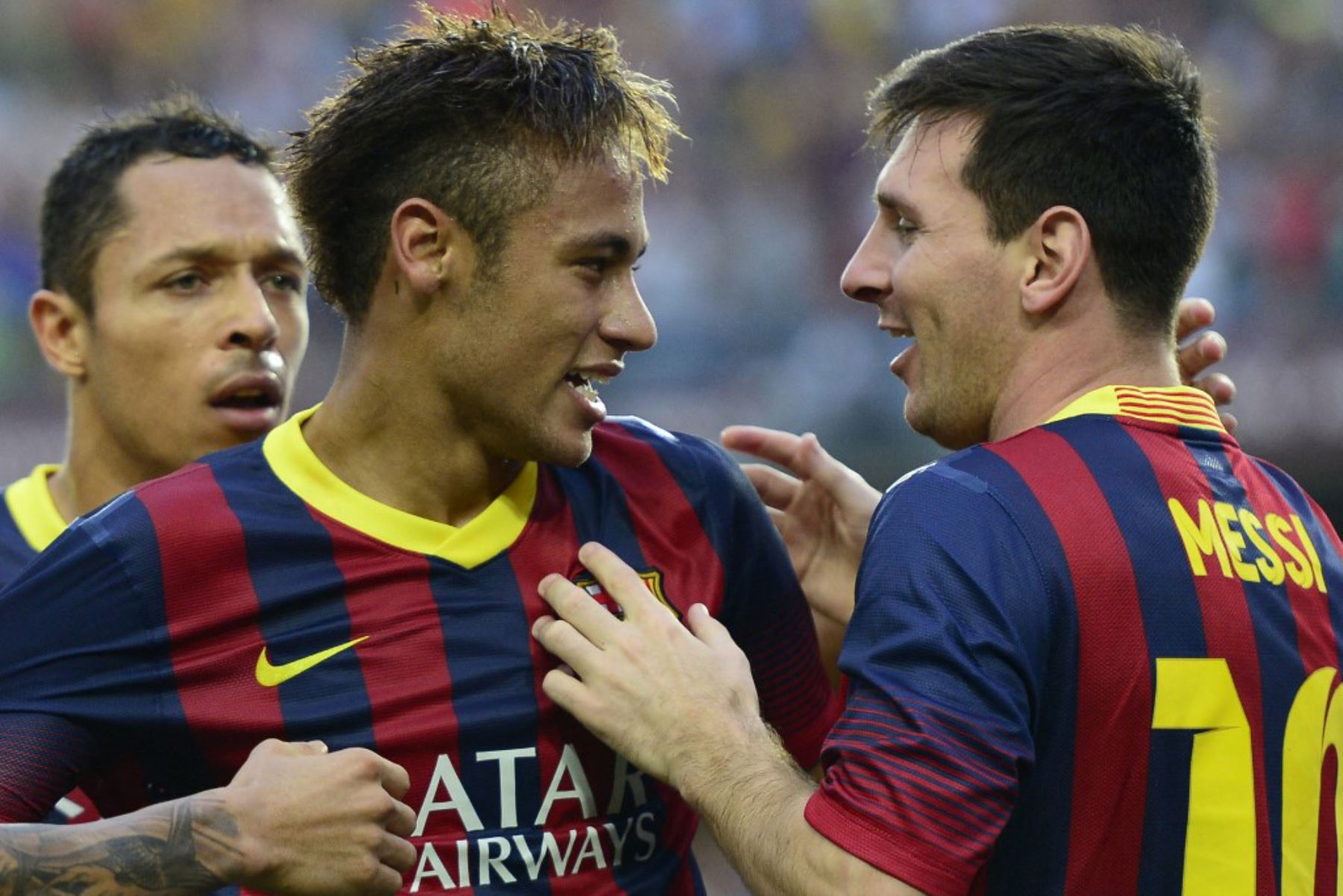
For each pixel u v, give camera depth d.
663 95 6.70
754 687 6.38
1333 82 34.31
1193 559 6.12
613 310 6.41
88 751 6.16
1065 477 6.12
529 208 6.17
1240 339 28.91
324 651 6.28
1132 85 6.49
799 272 31.52
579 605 6.43
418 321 6.38
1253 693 6.13
